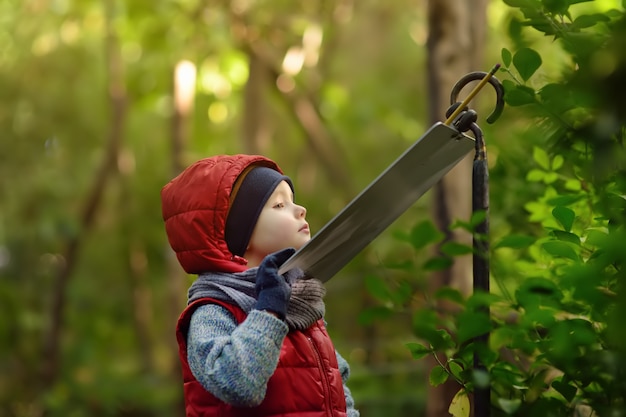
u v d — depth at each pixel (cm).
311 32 1212
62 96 1616
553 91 228
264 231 272
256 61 1146
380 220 250
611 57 201
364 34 1441
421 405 965
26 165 1673
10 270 1727
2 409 1430
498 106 250
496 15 862
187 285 1187
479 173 249
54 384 1427
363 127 1301
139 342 1611
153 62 1215
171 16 1079
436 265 305
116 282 1731
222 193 267
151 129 1673
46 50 1496
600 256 217
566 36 234
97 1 1280
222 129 1432
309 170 1558
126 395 1308
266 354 238
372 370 984
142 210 1645
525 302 235
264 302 244
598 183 244
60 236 1449
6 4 1393
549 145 272
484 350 247
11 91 1595
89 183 1662
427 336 267
